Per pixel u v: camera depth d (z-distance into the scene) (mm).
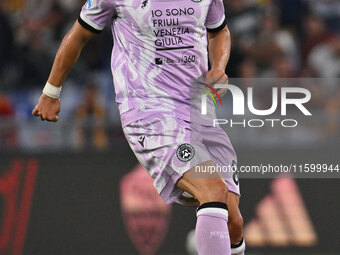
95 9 16344
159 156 15820
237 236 17234
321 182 29266
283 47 38969
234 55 37094
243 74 36406
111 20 16812
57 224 29375
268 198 29141
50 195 29750
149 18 16031
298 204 29125
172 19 16094
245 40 37625
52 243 29172
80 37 16547
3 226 29328
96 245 29109
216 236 15047
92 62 38125
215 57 17250
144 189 29578
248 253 28828
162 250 28859
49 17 40594
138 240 29109
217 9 17078
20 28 39906
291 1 40500
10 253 29047
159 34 16109
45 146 30500
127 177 29859
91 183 29875
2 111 34844
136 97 16234
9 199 29688
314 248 28859
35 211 29547
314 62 39312
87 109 35375
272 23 38031
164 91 16156
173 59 16172
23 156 30312
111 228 29297
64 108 36000
